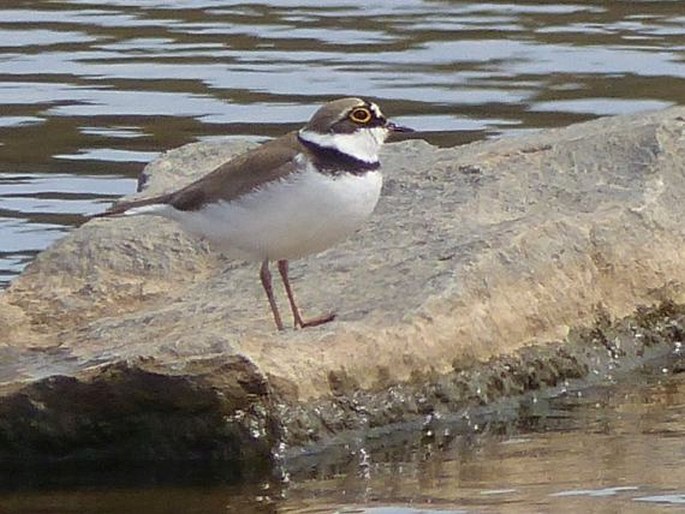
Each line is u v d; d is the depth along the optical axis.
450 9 27.78
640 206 15.70
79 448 13.12
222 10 27.91
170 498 12.50
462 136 21.61
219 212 13.38
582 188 16.25
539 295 14.66
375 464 12.99
